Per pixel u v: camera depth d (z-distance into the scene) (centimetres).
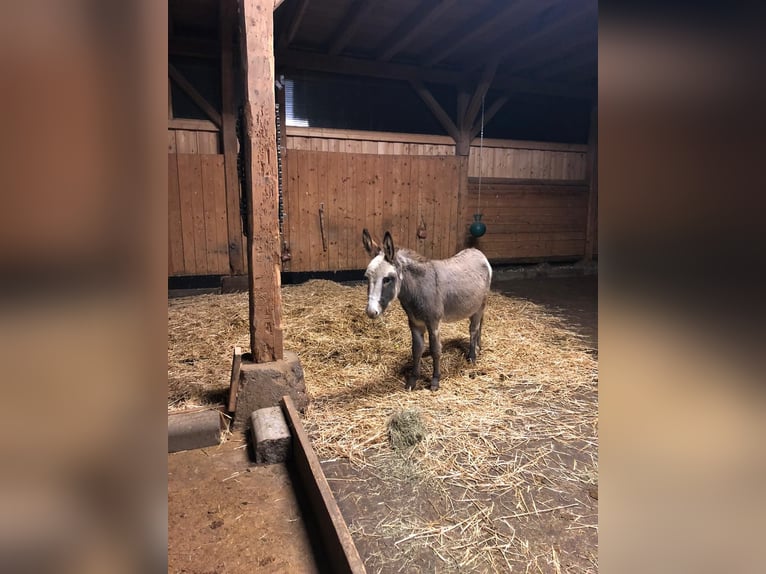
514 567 155
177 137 534
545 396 288
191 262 548
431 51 578
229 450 233
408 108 664
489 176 689
